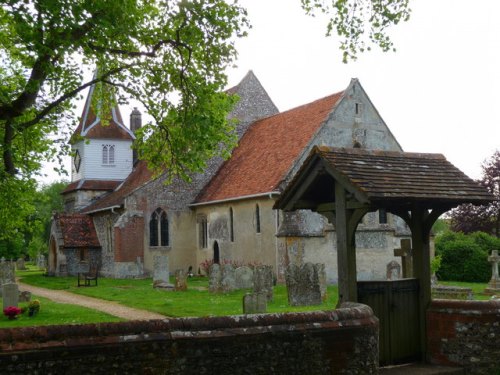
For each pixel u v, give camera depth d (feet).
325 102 119.14
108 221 134.72
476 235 141.59
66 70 58.03
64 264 134.82
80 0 46.62
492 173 162.40
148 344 26.25
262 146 126.82
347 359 30.50
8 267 89.76
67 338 25.04
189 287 100.01
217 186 128.06
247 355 28.12
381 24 49.44
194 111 56.44
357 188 34.24
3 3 44.83
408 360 38.19
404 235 114.73
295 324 29.50
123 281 117.39
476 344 36.60
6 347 23.94
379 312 37.22
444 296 78.23
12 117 50.34
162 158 64.85
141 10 55.72
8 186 59.77
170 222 131.03
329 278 105.91
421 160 40.19
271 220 107.14
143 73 59.62
